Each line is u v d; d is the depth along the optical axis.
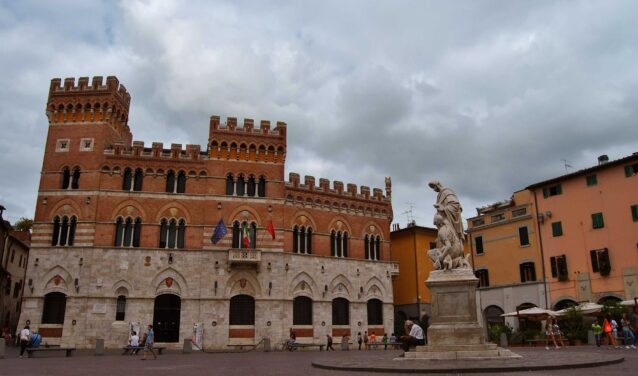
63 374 24.91
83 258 58.12
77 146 62.03
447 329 23.83
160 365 32.25
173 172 63.59
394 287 83.75
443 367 19.06
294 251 66.81
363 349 63.72
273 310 62.12
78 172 61.69
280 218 65.50
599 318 54.34
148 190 62.25
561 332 52.81
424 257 82.06
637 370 18.89
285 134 68.44
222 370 26.83
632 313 50.44
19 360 38.50
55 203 59.97
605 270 58.88
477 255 74.50
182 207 62.47
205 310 59.78
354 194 73.62
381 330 70.69
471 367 18.61
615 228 59.12
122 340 56.81
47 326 56.16
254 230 64.56
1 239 71.38
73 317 56.38
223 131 65.94
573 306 54.66
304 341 63.97
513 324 67.81
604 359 22.25
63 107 63.44
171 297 59.84
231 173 65.44
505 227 71.25
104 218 59.94
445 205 26.17
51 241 58.75
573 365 19.58
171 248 60.72
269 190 66.12
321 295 66.56
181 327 58.72
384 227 75.44
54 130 62.72
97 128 62.66
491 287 71.50
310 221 68.81
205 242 61.81
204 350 57.56
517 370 18.39
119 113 66.62
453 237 25.31
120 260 58.91
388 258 74.56
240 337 60.34
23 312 56.38
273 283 62.91
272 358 40.16
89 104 63.34
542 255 65.88
